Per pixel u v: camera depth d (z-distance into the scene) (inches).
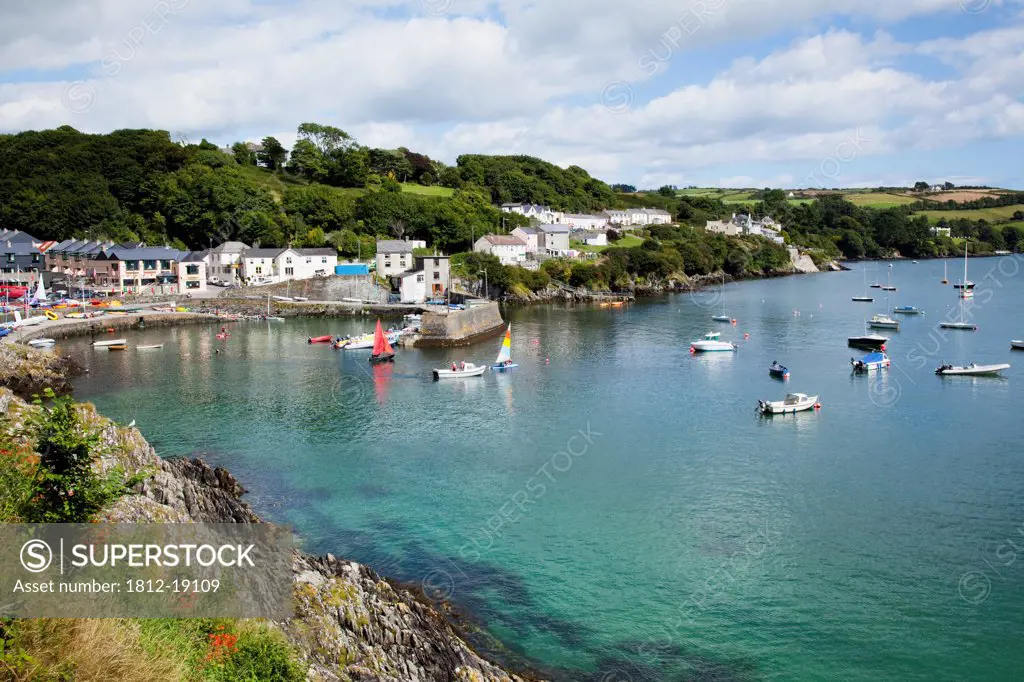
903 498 1809.8
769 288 7396.7
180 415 2578.7
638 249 7450.8
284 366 3501.5
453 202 7716.5
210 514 1478.8
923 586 1407.5
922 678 1163.3
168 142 7130.9
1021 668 1185.4
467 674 1085.1
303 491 1877.5
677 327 4746.6
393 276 6131.9
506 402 2783.0
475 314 4589.1
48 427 837.8
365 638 1060.5
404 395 2903.5
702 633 1277.1
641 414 2596.0
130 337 4357.8
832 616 1318.9
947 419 2500.0
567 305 6146.7
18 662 598.5
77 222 6378.0
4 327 4035.4
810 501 1795.0
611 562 1509.6
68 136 7421.3
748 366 3447.3
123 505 980.6
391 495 1855.3
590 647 1241.4
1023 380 3088.1
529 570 1482.5
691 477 1963.6
